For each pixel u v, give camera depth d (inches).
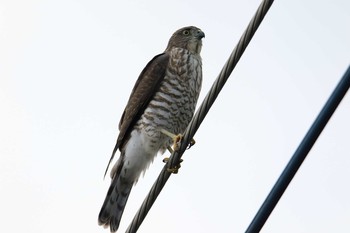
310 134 231.8
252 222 245.1
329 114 227.1
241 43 288.7
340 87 223.3
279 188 239.5
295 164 235.6
